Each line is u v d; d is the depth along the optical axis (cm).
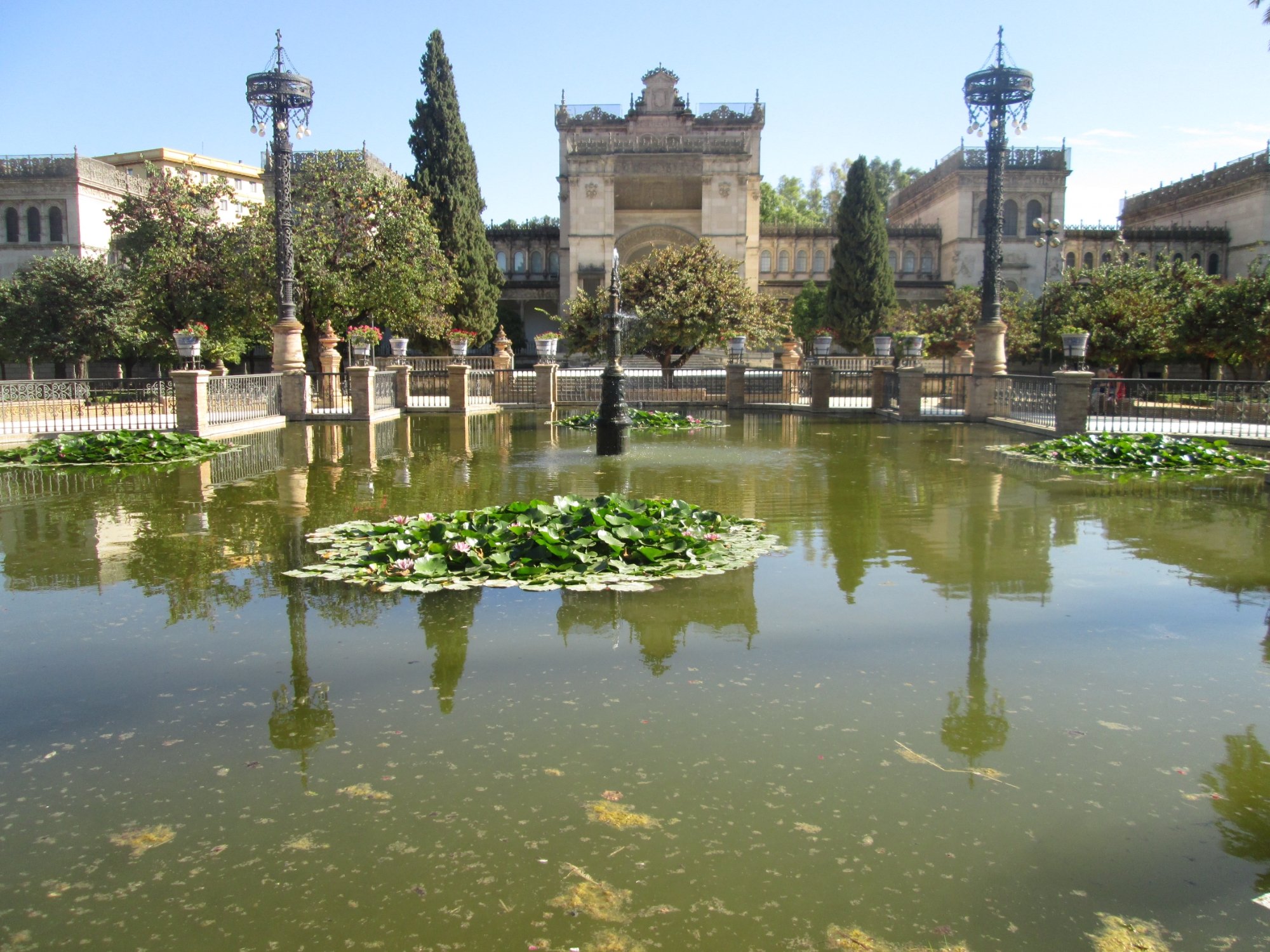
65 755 350
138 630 492
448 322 3102
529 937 244
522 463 1226
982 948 240
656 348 2777
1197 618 512
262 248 2358
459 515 695
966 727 371
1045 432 1576
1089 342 2550
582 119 4512
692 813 306
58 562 644
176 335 1490
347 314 2545
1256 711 388
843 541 711
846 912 255
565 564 606
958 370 2556
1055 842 290
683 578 590
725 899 261
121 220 3161
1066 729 370
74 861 281
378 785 325
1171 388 2406
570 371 3294
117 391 2064
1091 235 4481
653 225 4334
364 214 2547
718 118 4469
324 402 2156
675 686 412
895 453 1352
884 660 445
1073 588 575
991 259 1941
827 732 366
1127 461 1189
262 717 382
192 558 653
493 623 499
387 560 617
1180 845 289
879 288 3897
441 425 1888
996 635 483
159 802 315
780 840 290
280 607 530
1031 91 1883
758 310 2738
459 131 3450
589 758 344
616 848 286
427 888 266
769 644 466
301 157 4253
